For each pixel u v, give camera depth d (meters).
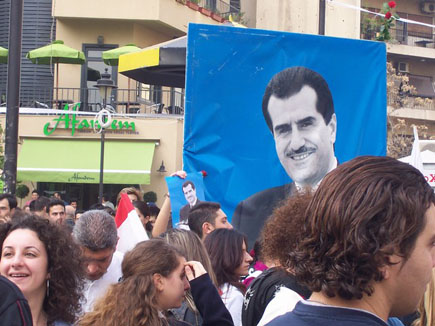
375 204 1.71
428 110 36.94
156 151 23.78
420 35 38.97
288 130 6.06
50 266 3.32
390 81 32.56
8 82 8.12
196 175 5.75
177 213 5.64
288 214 2.97
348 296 1.76
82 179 23.25
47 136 23.72
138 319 3.13
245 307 3.72
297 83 6.09
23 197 23.14
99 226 4.27
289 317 1.83
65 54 22.73
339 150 6.23
